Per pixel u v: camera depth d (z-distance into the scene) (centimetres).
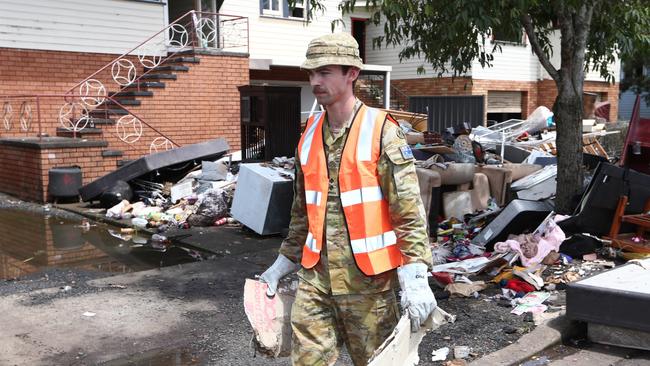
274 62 1501
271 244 724
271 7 1645
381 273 259
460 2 580
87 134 1102
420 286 246
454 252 652
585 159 952
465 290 530
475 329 455
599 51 793
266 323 283
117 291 546
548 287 542
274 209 749
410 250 252
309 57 256
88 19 1237
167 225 818
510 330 450
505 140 1249
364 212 256
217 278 588
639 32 755
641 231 652
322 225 264
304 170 272
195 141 1260
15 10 1149
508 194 855
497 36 780
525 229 677
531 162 1053
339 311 268
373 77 1919
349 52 254
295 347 271
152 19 1323
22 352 412
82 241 762
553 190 873
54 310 494
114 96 1205
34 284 568
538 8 736
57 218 899
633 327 417
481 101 1476
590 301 433
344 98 260
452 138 1161
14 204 1005
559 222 650
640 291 420
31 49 1175
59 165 1011
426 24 673
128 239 773
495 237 664
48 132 1209
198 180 949
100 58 1262
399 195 252
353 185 257
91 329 455
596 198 633
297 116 1031
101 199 934
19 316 479
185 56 1255
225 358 411
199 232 786
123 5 1280
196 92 1255
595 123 1512
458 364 396
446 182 777
